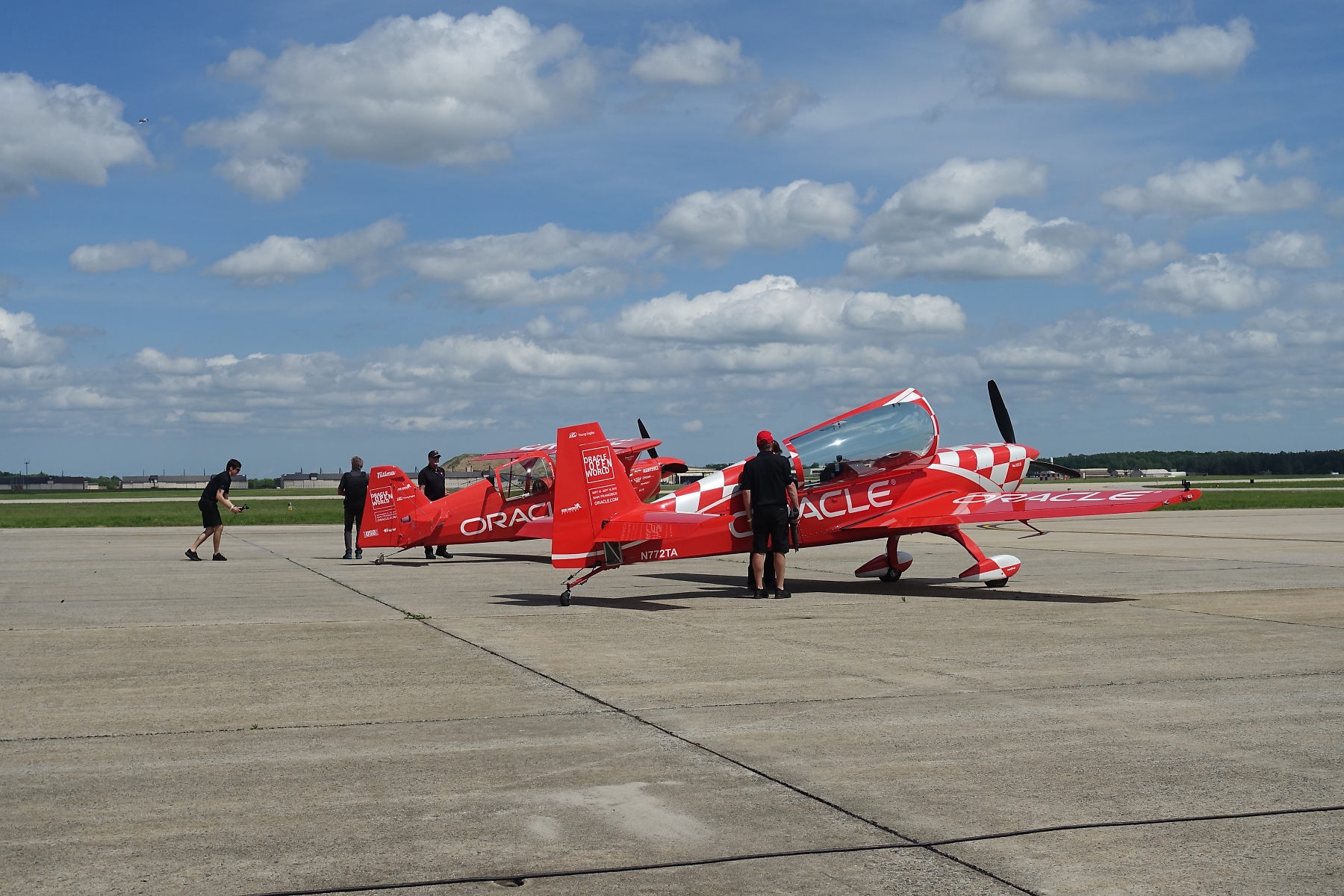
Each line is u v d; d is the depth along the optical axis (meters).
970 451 12.98
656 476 16.67
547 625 9.00
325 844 3.60
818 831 3.72
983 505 11.98
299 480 172.88
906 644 7.87
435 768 4.54
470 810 3.96
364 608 10.23
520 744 4.93
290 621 9.25
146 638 8.29
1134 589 11.66
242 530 28.36
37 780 4.37
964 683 6.36
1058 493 12.42
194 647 7.80
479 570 14.80
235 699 5.97
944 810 3.95
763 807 3.99
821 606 10.35
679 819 3.85
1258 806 3.98
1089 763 4.58
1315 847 3.55
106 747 4.91
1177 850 3.52
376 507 16.39
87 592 11.76
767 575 13.62
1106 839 3.63
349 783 4.31
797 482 11.74
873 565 12.77
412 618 9.44
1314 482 106.50
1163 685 6.26
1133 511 11.04
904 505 12.40
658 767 4.54
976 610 9.94
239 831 3.73
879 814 3.90
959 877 3.29
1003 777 4.37
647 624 9.02
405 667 6.97
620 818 3.86
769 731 5.18
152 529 29.45
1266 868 3.36
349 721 5.43
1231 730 5.16
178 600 10.90
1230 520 28.33
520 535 15.51
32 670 6.89
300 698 5.98
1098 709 5.64
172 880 3.27
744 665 7.00
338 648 7.75
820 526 11.98
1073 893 3.16
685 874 3.31
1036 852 3.50
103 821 3.83
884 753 4.75
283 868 3.38
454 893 3.17
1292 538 20.52
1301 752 4.75
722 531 11.18
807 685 6.31
